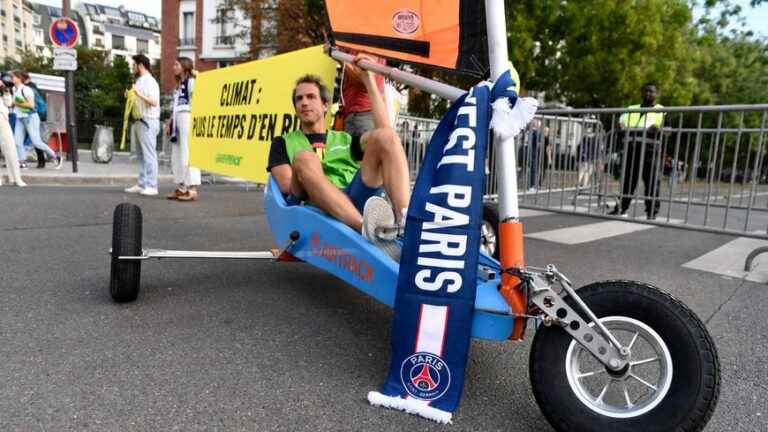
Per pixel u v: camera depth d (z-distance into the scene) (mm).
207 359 2654
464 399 2391
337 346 2883
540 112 7926
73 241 4988
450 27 2824
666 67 20234
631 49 19250
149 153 8289
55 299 3414
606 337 1968
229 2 18812
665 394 1877
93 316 3156
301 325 3168
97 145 14578
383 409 2252
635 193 7379
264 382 2443
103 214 6461
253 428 2066
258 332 3033
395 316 2305
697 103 27047
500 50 2385
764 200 8602
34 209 6559
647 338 1941
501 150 2264
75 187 9555
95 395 2258
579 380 2084
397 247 2742
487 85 2299
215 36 32125
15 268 4051
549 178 8422
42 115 12469
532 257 4961
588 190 8047
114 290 3324
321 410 2221
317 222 2979
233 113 5828
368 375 2555
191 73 7766
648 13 18984
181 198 8055
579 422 1956
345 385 2447
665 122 7512
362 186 3156
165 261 4496
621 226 6902
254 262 4582
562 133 8367
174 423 2074
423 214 2256
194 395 2297
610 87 19797
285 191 3512
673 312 1894
